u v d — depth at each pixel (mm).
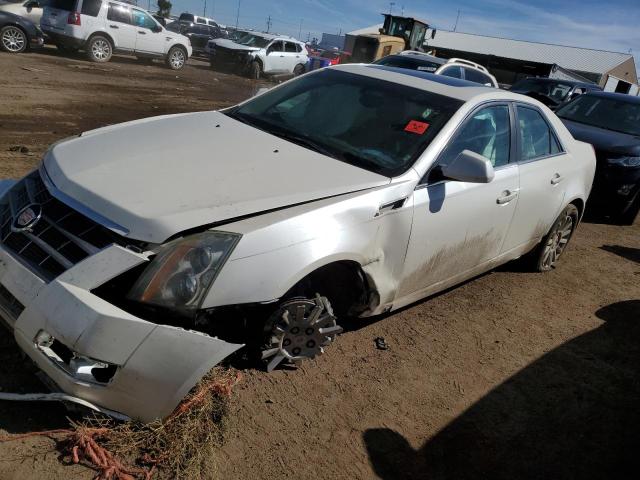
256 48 21422
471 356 3906
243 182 2904
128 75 15305
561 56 50625
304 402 3080
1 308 2592
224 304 2545
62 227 2596
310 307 3025
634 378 4016
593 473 3014
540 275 5562
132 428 2539
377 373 3482
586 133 7832
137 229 2467
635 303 5324
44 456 2410
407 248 3373
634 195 7551
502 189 4055
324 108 3949
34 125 7859
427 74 4477
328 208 2904
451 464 2885
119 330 2305
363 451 2844
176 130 3533
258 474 2559
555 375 3873
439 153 3527
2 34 15172
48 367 2400
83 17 16234
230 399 2891
